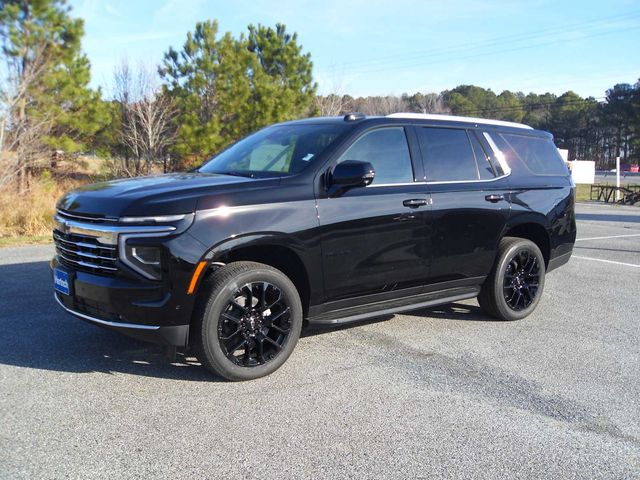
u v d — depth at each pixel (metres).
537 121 97.00
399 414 3.61
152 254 3.69
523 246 5.73
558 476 2.97
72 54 16.20
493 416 3.62
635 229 15.07
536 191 5.88
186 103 20.67
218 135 20.23
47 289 6.50
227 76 20.70
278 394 3.86
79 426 3.34
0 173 13.71
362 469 2.97
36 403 3.62
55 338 4.84
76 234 3.95
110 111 20.06
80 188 4.41
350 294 4.57
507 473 2.97
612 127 86.56
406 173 4.87
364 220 4.46
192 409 3.60
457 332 5.38
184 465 2.96
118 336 4.92
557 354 4.82
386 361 4.54
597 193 36.09
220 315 3.88
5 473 2.84
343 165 4.23
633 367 4.55
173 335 3.78
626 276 8.23
